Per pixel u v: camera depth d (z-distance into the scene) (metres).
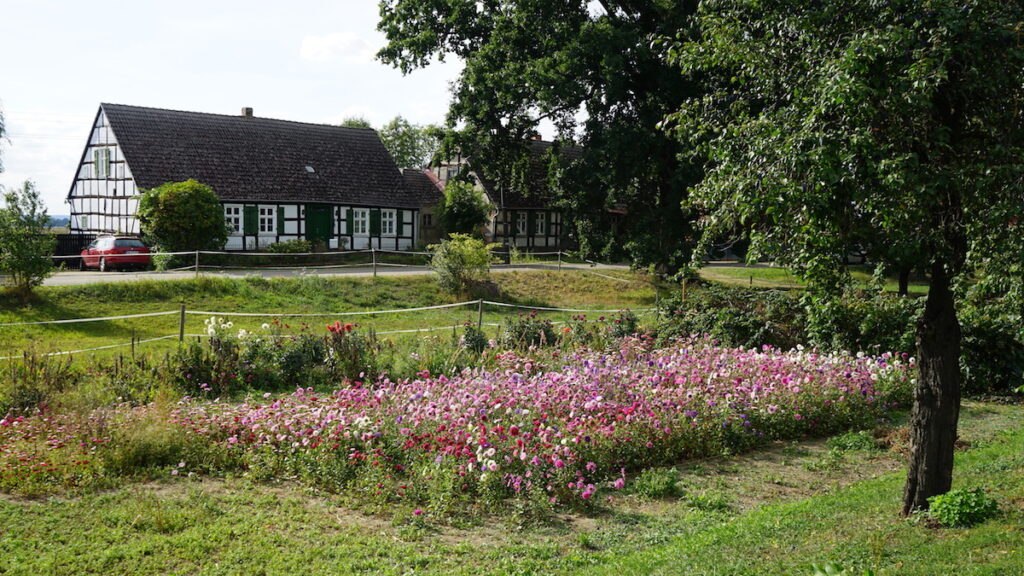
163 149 38.53
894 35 6.00
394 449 9.22
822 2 6.87
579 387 10.64
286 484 8.94
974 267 7.06
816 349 15.84
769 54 7.07
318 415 9.54
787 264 7.06
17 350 15.84
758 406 11.22
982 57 6.07
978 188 5.91
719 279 37.72
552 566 6.71
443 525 7.79
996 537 6.16
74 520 7.58
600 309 26.78
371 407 9.98
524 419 9.69
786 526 7.21
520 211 51.09
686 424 10.24
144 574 6.47
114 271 30.42
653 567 6.38
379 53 33.41
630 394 10.78
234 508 8.07
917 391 7.25
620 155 30.64
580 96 31.44
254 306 22.73
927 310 7.16
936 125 6.44
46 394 11.52
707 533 7.27
